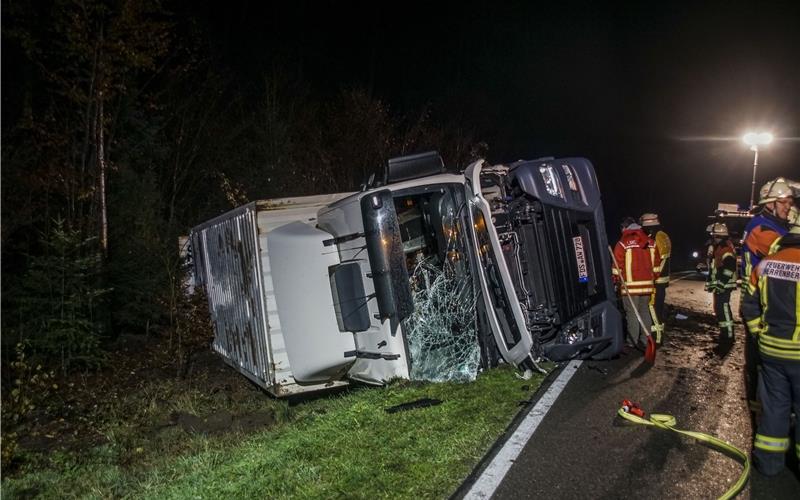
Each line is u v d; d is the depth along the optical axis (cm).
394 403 609
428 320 661
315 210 739
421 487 429
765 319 421
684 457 458
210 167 1550
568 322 633
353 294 644
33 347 912
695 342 816
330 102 1827
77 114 1151
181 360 939
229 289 831
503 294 618
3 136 1048
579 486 420
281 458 500
